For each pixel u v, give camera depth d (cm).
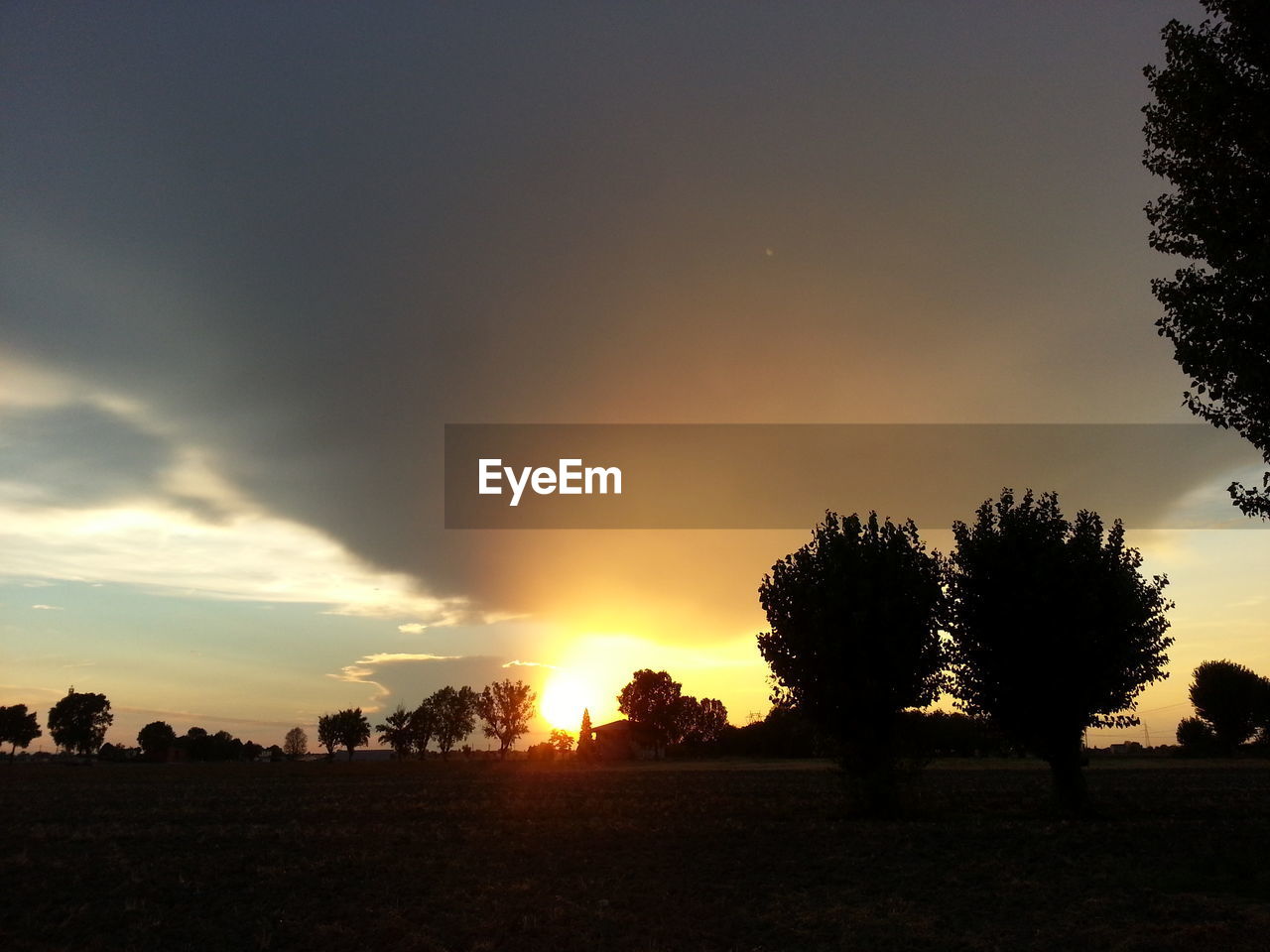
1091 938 1370
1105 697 3247
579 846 2622
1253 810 3444
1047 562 3316
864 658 3391
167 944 1470
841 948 1358
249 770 11200
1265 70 1742
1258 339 1700
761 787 5641
